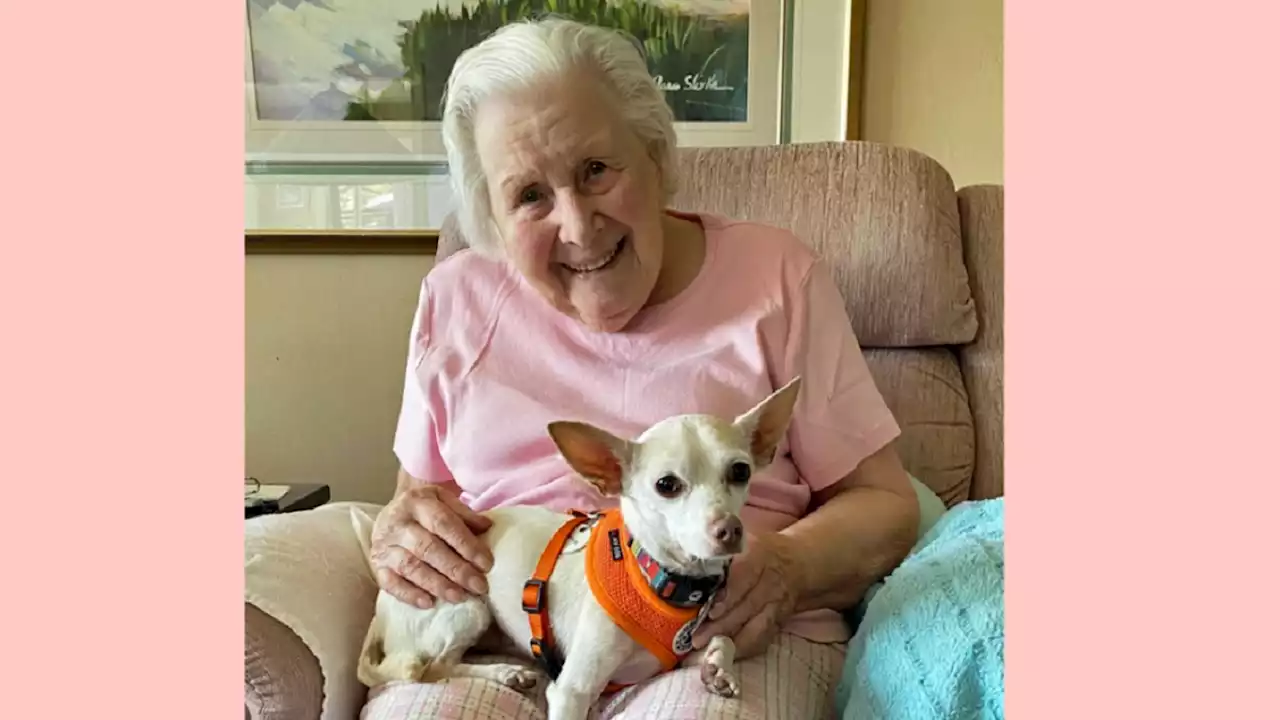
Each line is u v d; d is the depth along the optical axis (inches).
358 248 68.6
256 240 68.4
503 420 43.0
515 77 38.6
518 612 36.1
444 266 47.1
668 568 32.0
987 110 68.1
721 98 67.9
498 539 37.8
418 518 39.4
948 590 32.9
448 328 45.6
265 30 66.7
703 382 41.4
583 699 32.0
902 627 32.6
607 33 40.4
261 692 34.4
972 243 59.1
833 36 66.9
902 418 56.0
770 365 42.1
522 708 34.8
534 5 66.6
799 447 42.4
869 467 43.1
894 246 55.4
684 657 33.7
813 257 44.3
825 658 37.8
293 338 70.3
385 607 38.5
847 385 42.9
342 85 67.6
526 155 38.3
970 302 56.9
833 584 38.8
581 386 42.9
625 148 39.5
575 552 35.4
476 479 44.0
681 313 42.9
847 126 67.6
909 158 56.8
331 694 36.9
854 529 39.4
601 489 32.7
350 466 71.5
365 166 68.5
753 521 40.6
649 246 40.5
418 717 33.0
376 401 70.9
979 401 56.9
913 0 66.8
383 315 69.9
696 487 30.0
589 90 38.7
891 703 31.6
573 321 43.7
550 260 40.5
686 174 58.9
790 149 58.4
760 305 42.6
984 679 30.0
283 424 71.2
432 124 68.0
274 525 42.5
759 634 34.6
